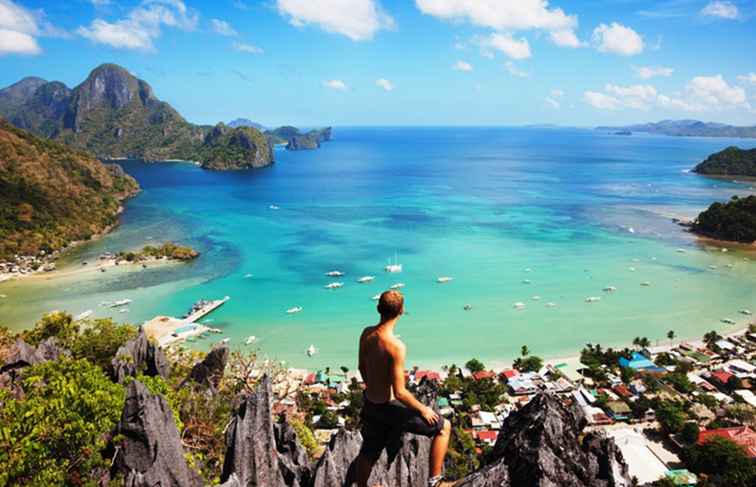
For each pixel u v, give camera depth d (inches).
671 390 3592.5
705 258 6692.9
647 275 5999.0
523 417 477.1
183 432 1299.2
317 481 748.6
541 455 428.5
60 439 914.1
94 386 1144.2
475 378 3703.3
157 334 4429.1
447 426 402.6
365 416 411.2
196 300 5300.2
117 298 5344.5
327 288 5610.2
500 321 4761.3
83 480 887.7
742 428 2974.9
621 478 455.5
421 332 4539.9
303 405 3122.5
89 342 2108.8
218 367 1881.2
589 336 4510.3
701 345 4347.9
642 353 4190.5
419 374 3757.4
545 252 6899.6
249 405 829.8
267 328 4648.1
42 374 1298.0
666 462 2847.0
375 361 393.4
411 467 685.3
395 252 6953.7
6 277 5994.1
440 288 5575.8
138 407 896.3
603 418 3262.8
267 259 6722.4
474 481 418.6
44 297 5354.3
